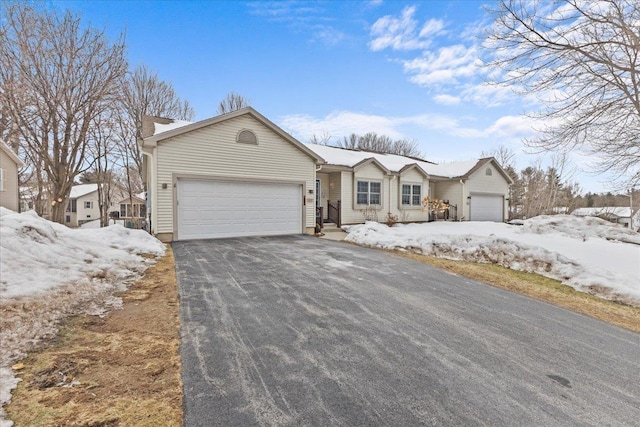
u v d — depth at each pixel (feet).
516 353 10.96
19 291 12.62
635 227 75.92
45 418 6.66
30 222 18.49
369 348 10.75
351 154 57.77
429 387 8.56
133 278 18.22
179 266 21.77
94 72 55.52
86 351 9.71
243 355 9.93
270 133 38.81
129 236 27.32
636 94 23.32
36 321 11.07
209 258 24.53
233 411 7.25
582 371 9.94
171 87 82.12
